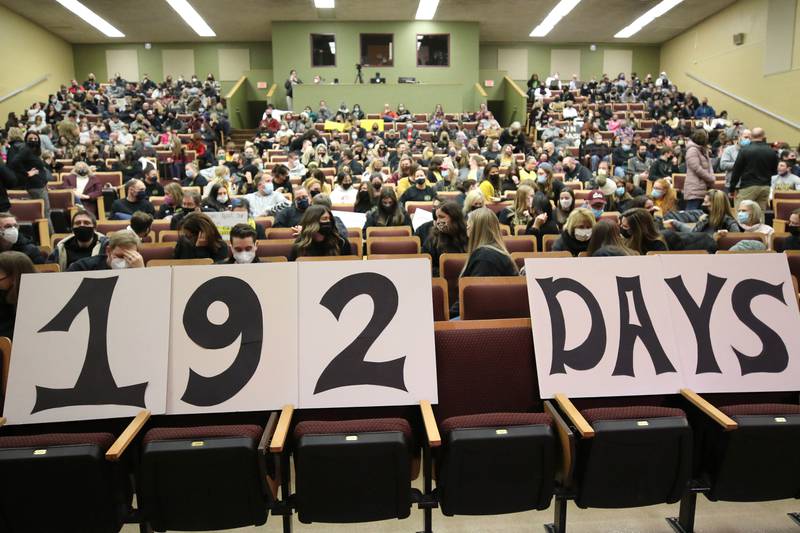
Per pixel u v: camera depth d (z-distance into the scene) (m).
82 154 12.03
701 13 19.91
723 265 2.54
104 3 18.67
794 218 4.42
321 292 2.37
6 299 2.65
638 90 21.52
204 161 12.59
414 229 5.94
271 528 2.41
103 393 2.23
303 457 1.95
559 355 2.39
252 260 3.50
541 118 18.78
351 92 18.94
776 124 16.39
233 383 2.27
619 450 2.05
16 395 2.21
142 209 6.88
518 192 6.03
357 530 2.37
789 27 15.79
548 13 20.00
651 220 3.71
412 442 2.12
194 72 23.88
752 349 2.45
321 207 4.12
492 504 2.08
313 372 2.29
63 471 1.90
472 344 2.41
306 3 18.81
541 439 2.00
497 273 3.22
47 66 21.50
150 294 2.34
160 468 1.94
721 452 2.16
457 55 21.03
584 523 2.40
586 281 2.48
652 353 2.41
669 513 2.47
